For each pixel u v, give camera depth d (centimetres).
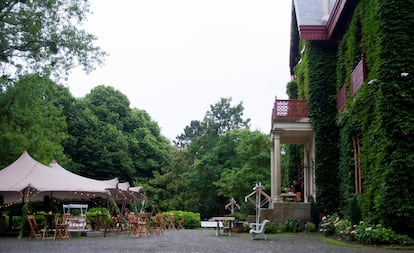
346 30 1820
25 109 2023
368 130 1358
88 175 3806
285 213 1862
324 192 1870
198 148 3984
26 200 1553
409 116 1194
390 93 1213
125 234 1780
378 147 1242
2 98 1886
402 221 1160
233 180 3111
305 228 1797
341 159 1817
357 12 1590
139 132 4388
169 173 3712
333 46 2006
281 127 1998
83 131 3856
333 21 1867
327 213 1847
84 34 2011
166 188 3700
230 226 1719
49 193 1855
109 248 1079
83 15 2008
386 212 1171
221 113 4984
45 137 2334
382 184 1191
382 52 1241
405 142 1183
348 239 1278
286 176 2772
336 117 1883
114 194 2097
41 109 2348
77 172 3728
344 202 1733
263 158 3195
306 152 2275
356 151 1605
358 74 1468
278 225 1814
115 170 3891
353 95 1545
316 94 1973
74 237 1585
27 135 2109
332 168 1891
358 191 1566
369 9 1416
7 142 2019
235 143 3562
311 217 1825
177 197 3566
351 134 1636
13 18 1830
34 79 1873
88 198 2072
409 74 1217
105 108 4244
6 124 2042
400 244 1105
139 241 1350
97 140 3844
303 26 1994
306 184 2248
